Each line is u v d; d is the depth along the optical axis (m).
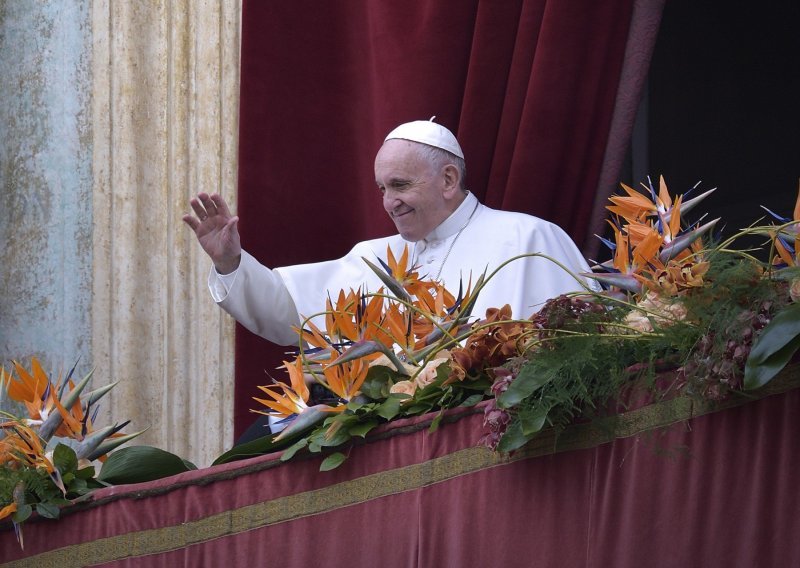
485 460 9.80
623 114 18.47
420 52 19.48
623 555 9.14
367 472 10.34
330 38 20.81
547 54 18.41
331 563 10.38
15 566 11.82
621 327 9.47
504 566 9.59
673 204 10.41
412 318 11.17
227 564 10.83
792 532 8.64
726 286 9.12
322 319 17.61
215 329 21.97
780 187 24.78
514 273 17.02
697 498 8.95
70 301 22.47
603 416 9.30
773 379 8.77
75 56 22.92
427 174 17.31
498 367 9.66
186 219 17.28
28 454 12.05
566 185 18.58
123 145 22.53
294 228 20.61
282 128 20.72
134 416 22.03
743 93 24.97
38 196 22.78
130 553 11.32
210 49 22.45
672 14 25.06
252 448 11.20
